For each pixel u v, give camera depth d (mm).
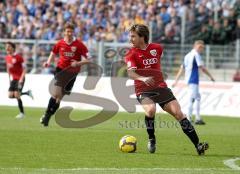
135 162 30625
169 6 86125
